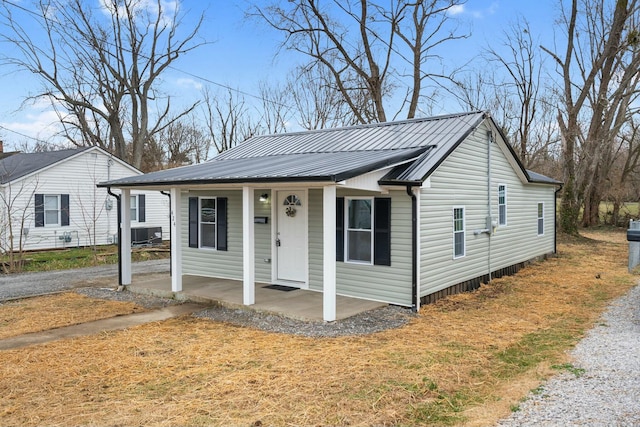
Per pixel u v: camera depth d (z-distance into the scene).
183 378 4.93
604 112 21.91
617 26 19.45
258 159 10.73
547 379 4.81
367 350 5.82
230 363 5.39
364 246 8.72
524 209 13.25
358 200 8.76
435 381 4.77
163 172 10.27
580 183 21.28
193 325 7.19
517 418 3.91
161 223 21.92
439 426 3.82
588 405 4.09
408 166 8.41
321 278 9.16
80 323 7.35
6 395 4.53
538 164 28.08
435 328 6.93
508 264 12.15
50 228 17.69
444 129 9.99
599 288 10.13
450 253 9.30
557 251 16.70
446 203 9.15
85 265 14.28
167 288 9.52
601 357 5.47
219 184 7.86
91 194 19.08
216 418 3.96
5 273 12.80
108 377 5.00
